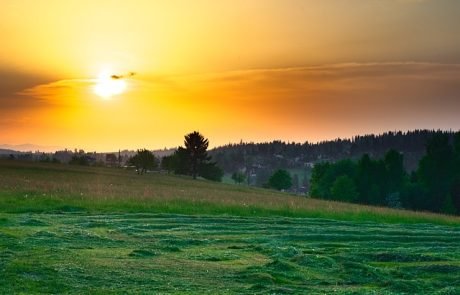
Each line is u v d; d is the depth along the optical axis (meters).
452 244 33.69
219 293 18.33
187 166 167.62
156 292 18.06
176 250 28.09
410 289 20.31
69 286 18.19
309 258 25.11
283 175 148.00
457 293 19.38
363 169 111.56
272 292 18.78
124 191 64.38
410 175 128.12
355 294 18.84
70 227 35.19
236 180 197.38
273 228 39.50
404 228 43.38
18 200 49.97
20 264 20.14
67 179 95.00
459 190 99.38
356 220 51.75
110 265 22.17
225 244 31.38
